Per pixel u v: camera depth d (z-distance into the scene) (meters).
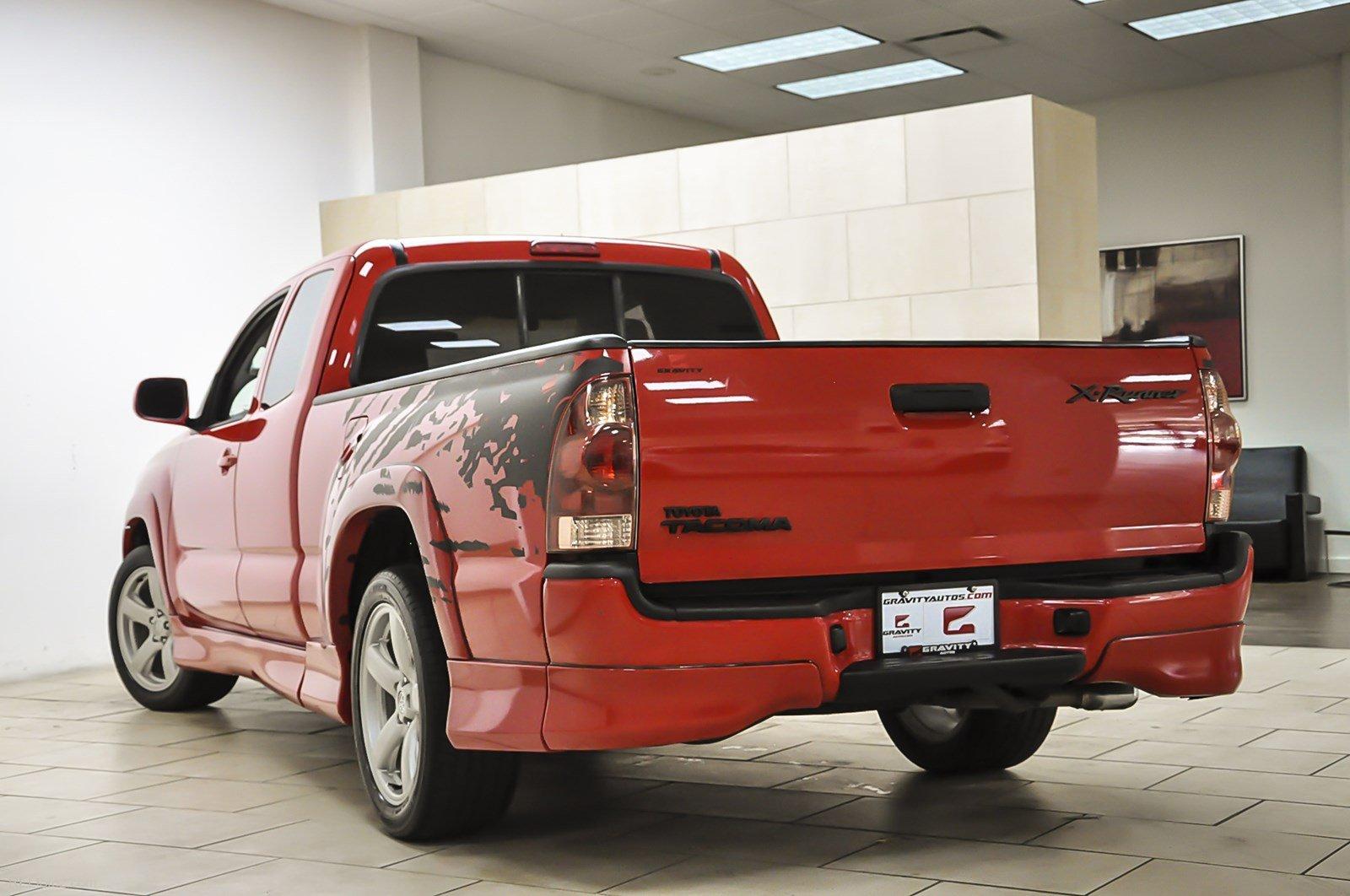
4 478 6.93
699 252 4.09
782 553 2.54
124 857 3.03
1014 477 2.74
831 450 2.58
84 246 7.41
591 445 2.41
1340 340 11.37
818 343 2.59
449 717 2.75
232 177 8.33
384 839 3.09
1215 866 2.67
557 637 2.46
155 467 4.78
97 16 7.55
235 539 4.02
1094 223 7.39
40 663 7.02
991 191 6.94
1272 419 11.68
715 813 3.22
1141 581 2.80
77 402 7.31
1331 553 11.40
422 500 2.82
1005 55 10.77
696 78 11.30
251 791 3.69
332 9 8.84
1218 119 11.86
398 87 9.48
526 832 3.10
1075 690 2.80
